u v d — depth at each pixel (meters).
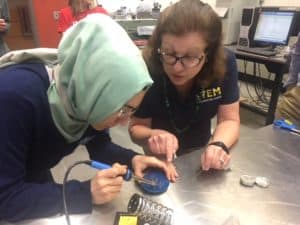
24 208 0.62
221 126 1.08
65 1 3.73
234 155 0.93
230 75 1.09
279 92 2.59
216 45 0.92
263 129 1.10
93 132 0.83
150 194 0.74
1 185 0.60
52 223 0.63
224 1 3.14
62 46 0.63
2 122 0.57
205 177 0.81
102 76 0.56
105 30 0.58
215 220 0.66
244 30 3.08
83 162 0.72
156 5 3.60
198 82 1.02
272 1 3.66
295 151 0.95
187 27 0.80
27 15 3.86
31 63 0.66
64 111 0.64
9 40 3.93
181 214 0.68
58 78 0.62
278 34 2.87
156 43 0.93
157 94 1.06
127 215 0.64
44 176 0.83
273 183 0.80
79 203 0.65
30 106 0.60
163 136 0.94
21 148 0.62
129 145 2.26
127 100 0.57
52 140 0.70
